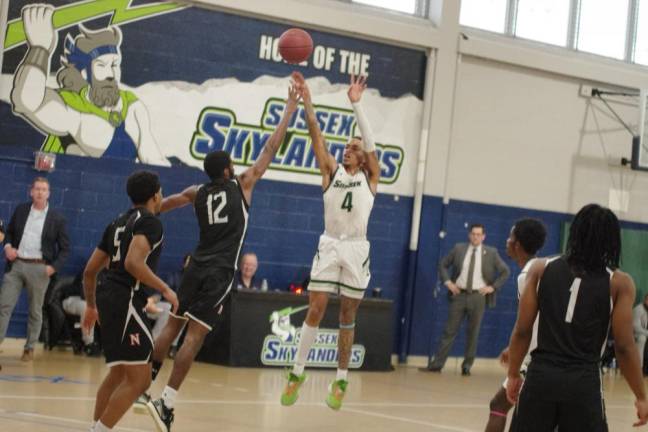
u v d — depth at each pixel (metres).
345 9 20.78
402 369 20.22
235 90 19.52
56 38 18.02
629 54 24.41
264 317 18.16
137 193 8.70
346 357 12.01
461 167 21.83
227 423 11.68
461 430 12.57
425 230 21.33
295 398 12.07
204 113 19.27
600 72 23.30
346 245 11.80
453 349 21.73
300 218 20.17
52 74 18.00
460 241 21.86
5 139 17.70
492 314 22.25
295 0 19.91
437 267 21.48
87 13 18.25
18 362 15.91
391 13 21.34
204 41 19.23
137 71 18.69
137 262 8.29
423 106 21.34
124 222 8.55
